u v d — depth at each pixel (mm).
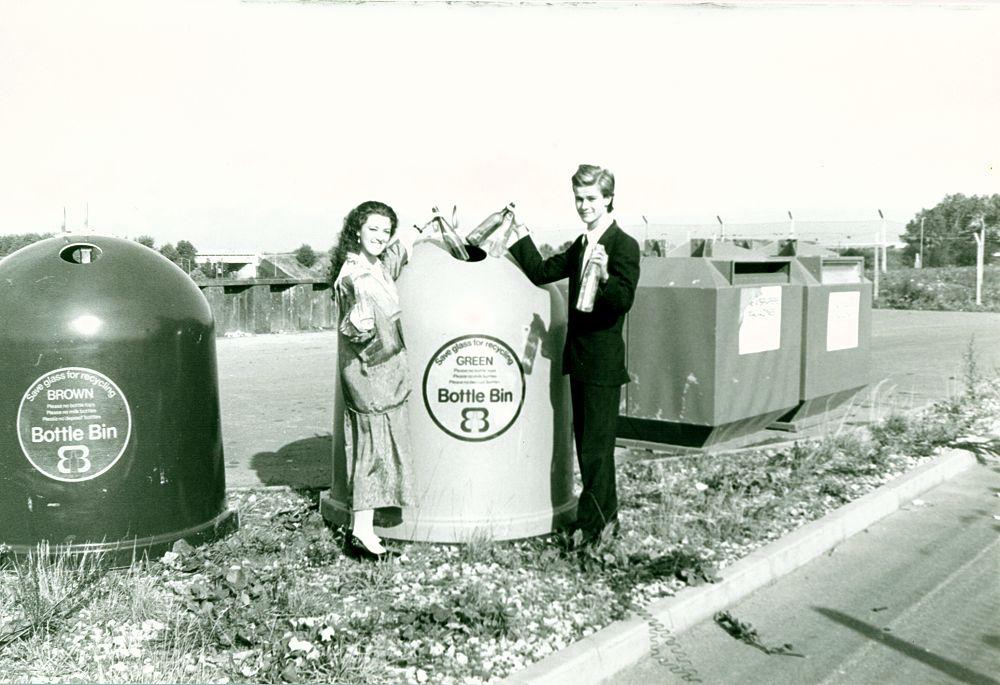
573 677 3672
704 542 5273
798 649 4215
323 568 4625
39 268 4598
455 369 4887
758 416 8188
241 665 3525
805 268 9391
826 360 9172
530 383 5031
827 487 6625
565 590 4414
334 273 4656
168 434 4680
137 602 3939
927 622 4562
